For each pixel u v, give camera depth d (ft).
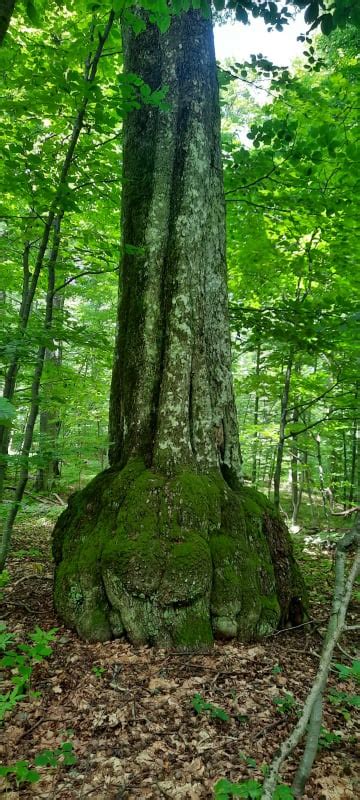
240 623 11.89
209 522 12.49
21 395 18.45
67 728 8.63
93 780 7.48
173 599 11.20
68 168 15.02
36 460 14.90
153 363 14.16
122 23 15.66
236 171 18.72
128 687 9.77
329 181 19.29
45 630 12.16
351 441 38.65
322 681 6.34
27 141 13.55
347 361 19.52
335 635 6.55
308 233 22.03
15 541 23.97
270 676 10.43
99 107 13.10
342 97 20.16
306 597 14.03
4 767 7.38
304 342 19.39
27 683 9.75
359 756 8.18
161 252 14.66
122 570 11.43
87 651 11.14
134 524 12.16
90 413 36.32
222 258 15.48
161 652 11.03
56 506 31.94
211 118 15.56
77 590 12.14
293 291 25.55
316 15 9.96
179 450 13.35
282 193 19.79
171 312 14.08
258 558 13.00
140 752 8.05
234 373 43.60
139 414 14.07
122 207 16.10
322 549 25.88
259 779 7.43
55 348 14.48
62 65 12.83
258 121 30.71
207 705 9.11
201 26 15.72
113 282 36.47
